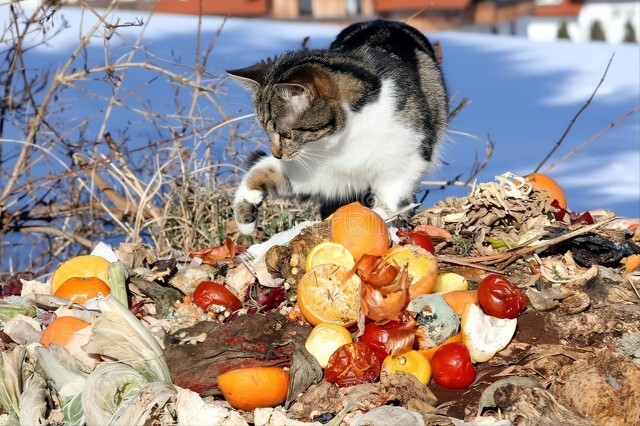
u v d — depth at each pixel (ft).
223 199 21.24
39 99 28.09
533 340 13.02
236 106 25.38
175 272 15.25
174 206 21.83
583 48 44.98
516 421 11.46
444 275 13.79
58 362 12.39
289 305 13.96
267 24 45.27
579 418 11.50
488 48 44.16
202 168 21.07
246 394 12.03
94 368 12.80
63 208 23.93
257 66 18.58
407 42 20.15
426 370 12.39
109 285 14.73
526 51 43.57
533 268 14.32
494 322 12.79
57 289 14.70
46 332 13.21
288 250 14.05
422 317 12.72
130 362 12.35
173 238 21.07
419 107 17.87
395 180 18.08
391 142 17.54
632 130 32.76
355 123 17.19
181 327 13.43
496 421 11.29
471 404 12.09
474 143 31.32
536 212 15.38
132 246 15.64
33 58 32.19
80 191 23.98
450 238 15.47
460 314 13.07
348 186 18.51
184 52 36.40
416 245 13.82
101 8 37.58
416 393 11.92
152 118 26.32
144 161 23.79
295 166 17.83
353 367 12.19
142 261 15.55
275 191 18.15
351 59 17.94
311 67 17.21
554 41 47.32
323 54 18.28
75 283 14.47
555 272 13.98
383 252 13.82
